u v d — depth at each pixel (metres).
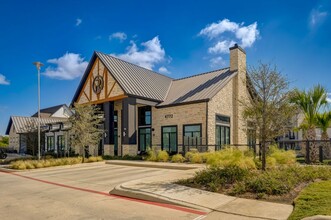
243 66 27.30
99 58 28.17
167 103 26.03
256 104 11.42
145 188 9.39
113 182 12.18
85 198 9.00
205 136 22.50
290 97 11.57
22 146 47.34
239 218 6.31
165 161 20.34
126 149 25.08
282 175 9.68
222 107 24.53
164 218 6.50
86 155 28.00
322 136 18.56
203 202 7.66
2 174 17.28
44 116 52.31
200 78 28.97
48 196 9.53
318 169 11.32
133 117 25.66
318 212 5.92
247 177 9.76
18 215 7.14
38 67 22.91
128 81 26.86
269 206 7.07
